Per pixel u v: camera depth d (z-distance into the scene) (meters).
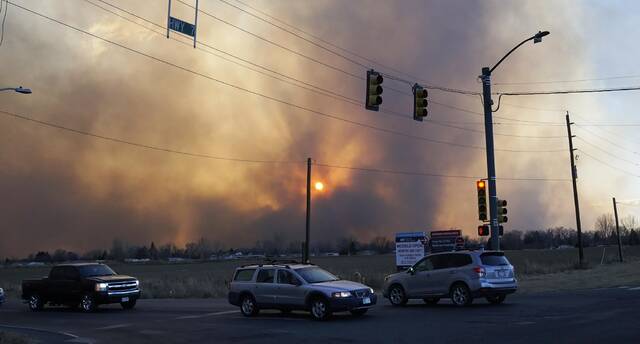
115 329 18.80
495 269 21.34
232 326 18.38
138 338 16.42
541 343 12.44
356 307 19.23
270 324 18.61
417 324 16.89
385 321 18.08
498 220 28.67
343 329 16.64
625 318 15.77
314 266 21.14
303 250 47.41
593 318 16.09
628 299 21.08
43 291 27.03
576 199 55.84
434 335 14.53
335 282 20.06
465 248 36.44
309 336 15.49
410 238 36.19
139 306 28.23
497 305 21.25
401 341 13.88
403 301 22.95
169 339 15.98
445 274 21.66
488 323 16.27
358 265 73.38
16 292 43.84
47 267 136.62
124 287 26.42
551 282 32.78
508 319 16.94
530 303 21.45
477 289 20.80
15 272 108.19
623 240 151.25
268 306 20.53
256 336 15.90
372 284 36.25
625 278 32.78
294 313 21.86
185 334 16.86
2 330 18.19
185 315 22.66
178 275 67.25
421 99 24.67
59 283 26.62
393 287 23.22
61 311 26.56
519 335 13.73
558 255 91.62
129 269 97.25
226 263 123.62
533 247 159.38
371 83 22.36
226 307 26.20
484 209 28.73
